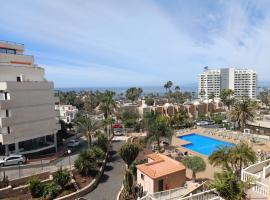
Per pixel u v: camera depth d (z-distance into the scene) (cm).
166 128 4200
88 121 4591
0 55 4156
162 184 2448
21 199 2308
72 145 4797
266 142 4766
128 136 5978
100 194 2558
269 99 11856
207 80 19975
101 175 3180
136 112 7569
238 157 2264
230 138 5300
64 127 5688
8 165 3356
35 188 2398
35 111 4222
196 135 5894
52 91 4606
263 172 1995
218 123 7088
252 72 18262
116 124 6862
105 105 6431
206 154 4306
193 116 8544
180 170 2584
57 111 4769
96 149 3566
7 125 3753
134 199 2364
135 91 12375
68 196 2359
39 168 3206
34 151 4153
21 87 3972
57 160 3675
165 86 15200
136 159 3634
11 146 4103
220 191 1667
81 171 2986
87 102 11600
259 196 1722
